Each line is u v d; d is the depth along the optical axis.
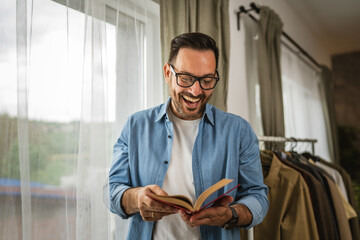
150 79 1.20
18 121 0.77
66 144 0.90
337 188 1.56
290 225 1.17
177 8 1.28
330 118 3.63
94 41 0.96
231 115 0.93
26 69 0.79
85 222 0.88
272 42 2.10
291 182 1.21
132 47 1.13
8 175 0.76
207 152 0.86
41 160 0.85
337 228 1.35
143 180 0.85
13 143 0.77
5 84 0.77
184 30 1.26
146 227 0.82
